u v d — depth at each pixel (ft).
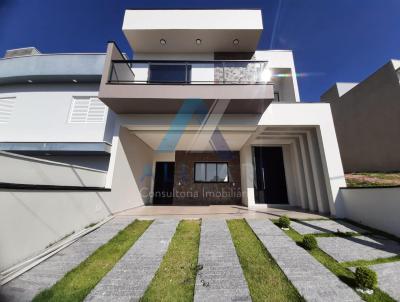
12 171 10.40
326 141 20.88
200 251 11.68
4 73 23.00
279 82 30.63
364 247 12.44
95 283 8.68
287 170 28.53
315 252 11.72
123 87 18.12
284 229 15.39
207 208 25.20
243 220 17.69
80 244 12.30
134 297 7.87
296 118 21.25
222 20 24.13
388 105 35.01
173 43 25.68
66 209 12.96
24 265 9.39
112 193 19.27
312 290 8.29
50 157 23.32
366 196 16.85
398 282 8.88
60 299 7.62
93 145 20.61
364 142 39.86
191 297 7.99
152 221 17.20
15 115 23.49
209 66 24.56
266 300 7.80
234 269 9.90
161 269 9.91
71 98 23.79
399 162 33.06
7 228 9.04
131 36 24.72
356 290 8.32
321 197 21.33
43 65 22.81
